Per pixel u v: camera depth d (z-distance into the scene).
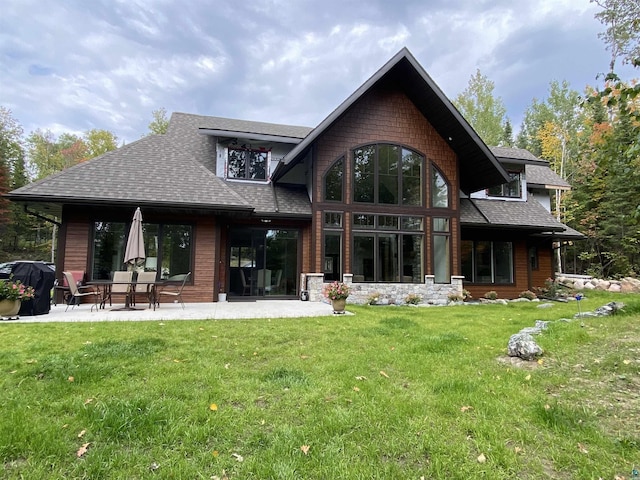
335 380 3.74
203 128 12.17
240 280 12.09
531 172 17.62
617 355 4.09
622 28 6.46
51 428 2.67
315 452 2.42
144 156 11.14
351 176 12.31
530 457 2.40
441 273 12.82
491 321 7.59
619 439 2.55
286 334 5.86
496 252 14.94
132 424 2.73
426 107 12.84
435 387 3.54
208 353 4.68
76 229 9.90
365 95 12.72
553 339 5.02
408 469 2.27
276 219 12.02
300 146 11.17
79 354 4.40
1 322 6.68
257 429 2.75
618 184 19.95
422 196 12.91
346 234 12.03
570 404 3.11
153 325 6.46
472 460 2.36
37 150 37.53
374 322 7.19
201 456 2.38
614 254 22.16
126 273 9.05
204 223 10.95
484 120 29.08
